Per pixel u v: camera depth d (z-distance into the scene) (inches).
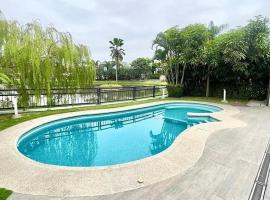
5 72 305.6
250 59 514.9
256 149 202.5
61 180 141.8
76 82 367.2
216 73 594.6
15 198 120.5
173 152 192.2
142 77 2082.9
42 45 309.9
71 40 346.6
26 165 163.9
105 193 126.8
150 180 142.4
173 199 120.4
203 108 493.4
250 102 523.5
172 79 681.0
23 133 250.8
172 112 469.1
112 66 2038.6
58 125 332.5
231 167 163.0
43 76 317.1
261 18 489.1
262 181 142.0
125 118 421.1
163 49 648.4
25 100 339.6
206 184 137.3
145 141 285.7
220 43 518.9
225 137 239.0
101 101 497.0
